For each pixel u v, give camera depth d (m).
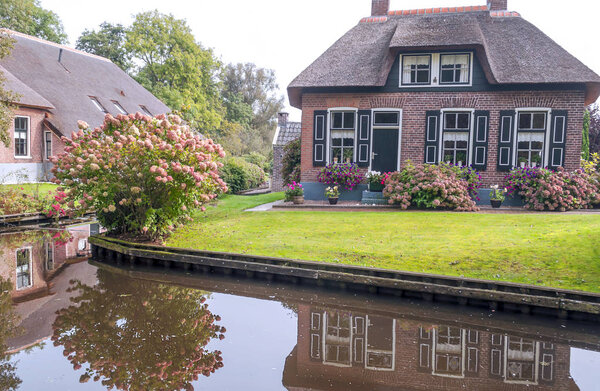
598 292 5.91
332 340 5.25
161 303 6.52
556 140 13.62
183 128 10.13
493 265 7.24
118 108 24.89
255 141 44.25
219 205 16.11
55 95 21.36
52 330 5.43
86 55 27.08
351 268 7.15
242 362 4.60
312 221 11.44
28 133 19.36
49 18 31.81
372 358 4.78
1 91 14.69
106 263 9.05
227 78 57.88
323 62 15.30
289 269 7.41
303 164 15.27
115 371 4.36
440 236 9.29
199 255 8.42
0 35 15.32
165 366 4.47
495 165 14.11
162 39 32.75
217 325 5.66
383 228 10.30
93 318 5.86
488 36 14.98
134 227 10.12
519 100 13.76
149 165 9.23
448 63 14.24
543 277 6.63
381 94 14.61
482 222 10.69
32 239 11.73
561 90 13.45
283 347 5.01
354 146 14.92
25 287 7.30
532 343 5.17
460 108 14.14
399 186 13.46
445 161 14.51
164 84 34.53
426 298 6.52
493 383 4.23
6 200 14.20
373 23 16.73
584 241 8.23
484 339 5.29
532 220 10.75
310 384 4.13
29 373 4.29
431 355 4.86
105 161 9.28
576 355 4.86
